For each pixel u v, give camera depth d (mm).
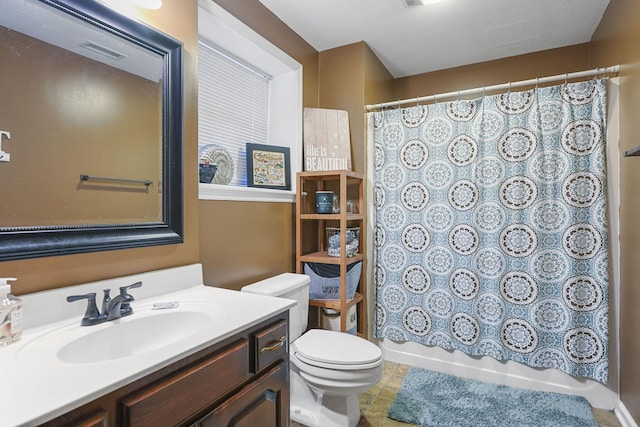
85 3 1049
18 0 919
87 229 1036
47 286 950
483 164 2174
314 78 2537
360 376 1509
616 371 1883
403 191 2410
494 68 2756
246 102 2215
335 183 2543
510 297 2109
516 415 1800
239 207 1866
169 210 1288
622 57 1799
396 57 2709
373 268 2518
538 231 2035
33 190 931
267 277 2068
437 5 2014
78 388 616
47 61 972
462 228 2234
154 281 1219
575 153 1950
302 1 1972
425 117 2340
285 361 1141
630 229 1704
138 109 1200
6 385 625
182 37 1371
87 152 1058
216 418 858
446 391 2057
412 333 2395
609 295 1897
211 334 872
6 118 886
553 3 1993
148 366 704
